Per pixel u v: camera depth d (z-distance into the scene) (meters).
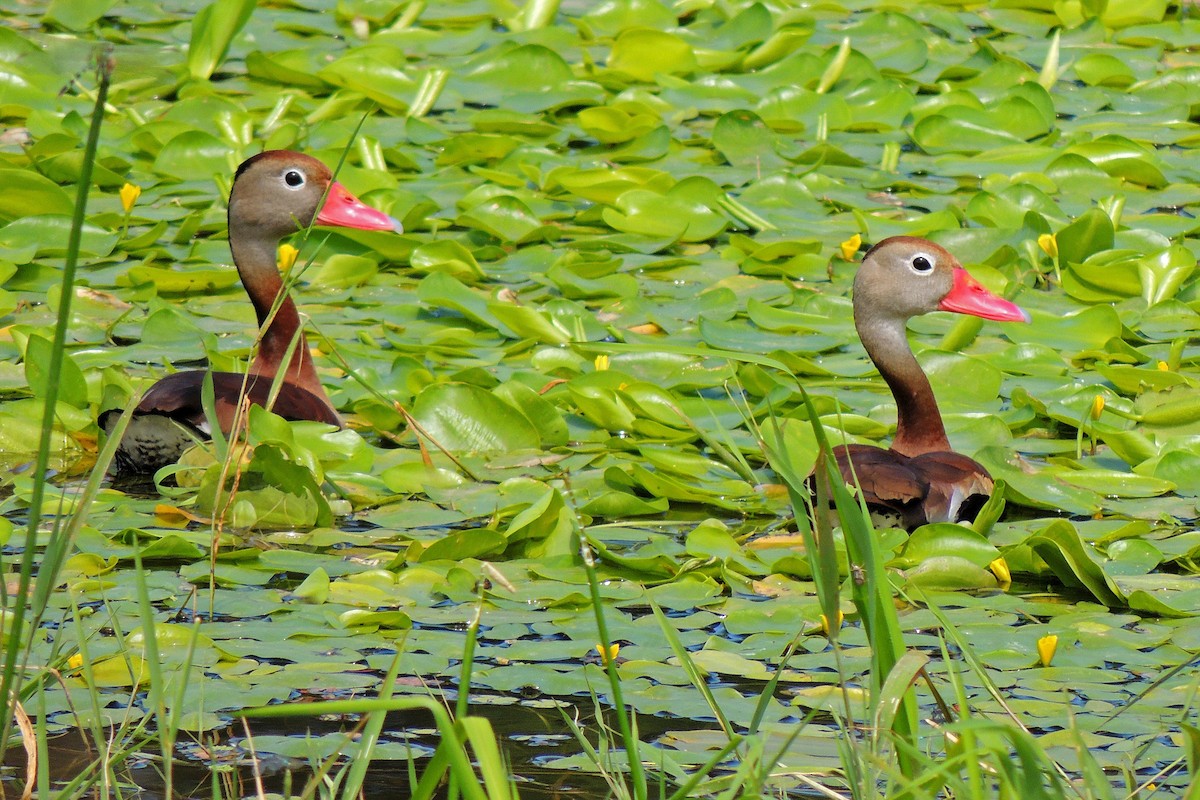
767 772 5.59
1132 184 17.38
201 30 19.72
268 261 12.40
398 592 9.05
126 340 13.34
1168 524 10.23
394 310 14.08
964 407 12.21
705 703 7.70
